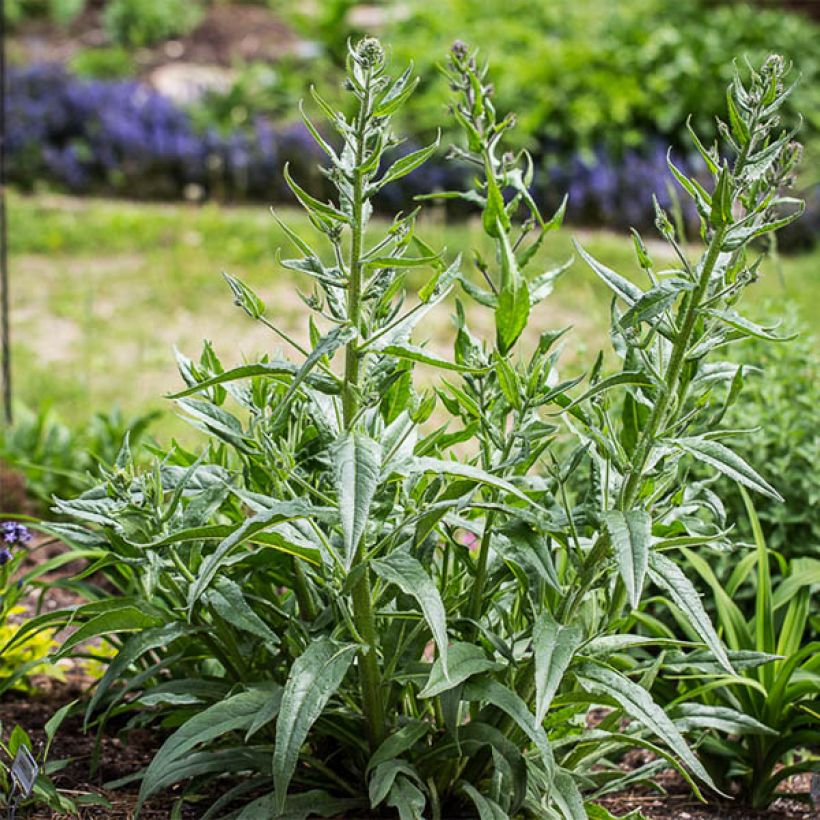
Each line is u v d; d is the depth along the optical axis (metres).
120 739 3.21
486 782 2.79
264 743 2.92
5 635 3.51
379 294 2.41
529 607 2.67
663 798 3.30
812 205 10.56
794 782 3.47
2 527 3.38
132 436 5.22
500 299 2.47
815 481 3.78
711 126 11.91
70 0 16.42
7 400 5.74
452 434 2.81
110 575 3.50
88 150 11.70
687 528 2.65
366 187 2.37
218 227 10.09
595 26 13.42
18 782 2.68
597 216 10.98
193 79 14.28
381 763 2.59
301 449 2.81
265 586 2.98
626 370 2.51
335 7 13.75
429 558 2.72
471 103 2.72
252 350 7.71
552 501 2.70
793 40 13.12
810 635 3.77
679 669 2.89
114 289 8.84
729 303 2.48
